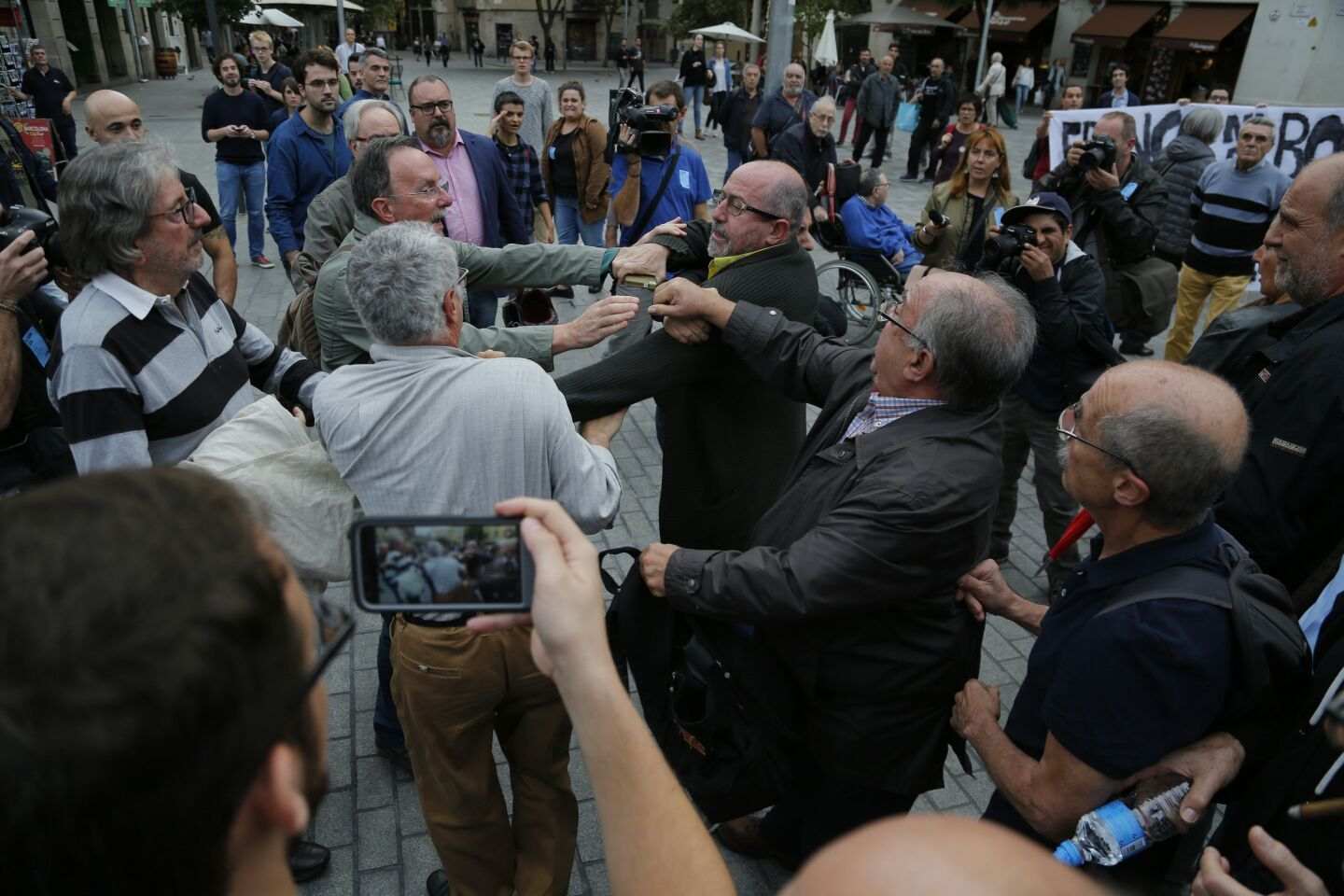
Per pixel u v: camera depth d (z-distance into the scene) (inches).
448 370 70.4
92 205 75.8
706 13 1477.6
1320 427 83.0
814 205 286.2
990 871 19.0
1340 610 64.6
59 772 19.4
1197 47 922.1
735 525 101.1
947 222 208.2
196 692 20.1
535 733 80.3
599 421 89.9
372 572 41.4
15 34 460.4
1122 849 56.4
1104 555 64.6
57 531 21.0
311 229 142.2
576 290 300.4
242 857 23.3
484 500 71.1
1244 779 60.9
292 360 102.3
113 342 78.1
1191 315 243.4
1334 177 84.4
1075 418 63.9
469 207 164.9
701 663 74.6
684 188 225.0
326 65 200.7
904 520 67.4
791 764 80.0
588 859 101.9
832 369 85.0
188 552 21.5
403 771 110.5
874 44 1259.2
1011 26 1131.3
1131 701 56.3
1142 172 198.2
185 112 762.8
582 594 36.9
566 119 270.5
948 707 76.8
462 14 2049.7
